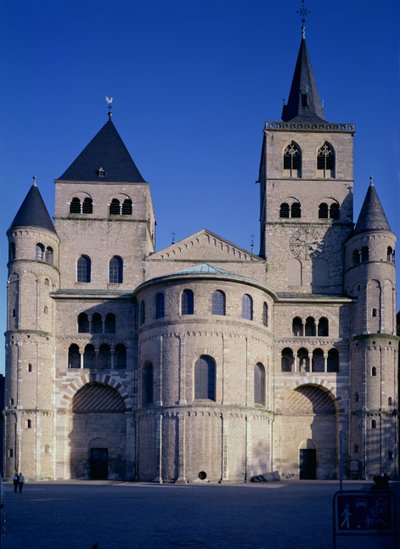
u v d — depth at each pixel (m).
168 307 77.50
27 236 83.88
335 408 85.50
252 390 77.06
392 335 83.31
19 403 80.38
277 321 86.38
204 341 75.62
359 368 83.75
